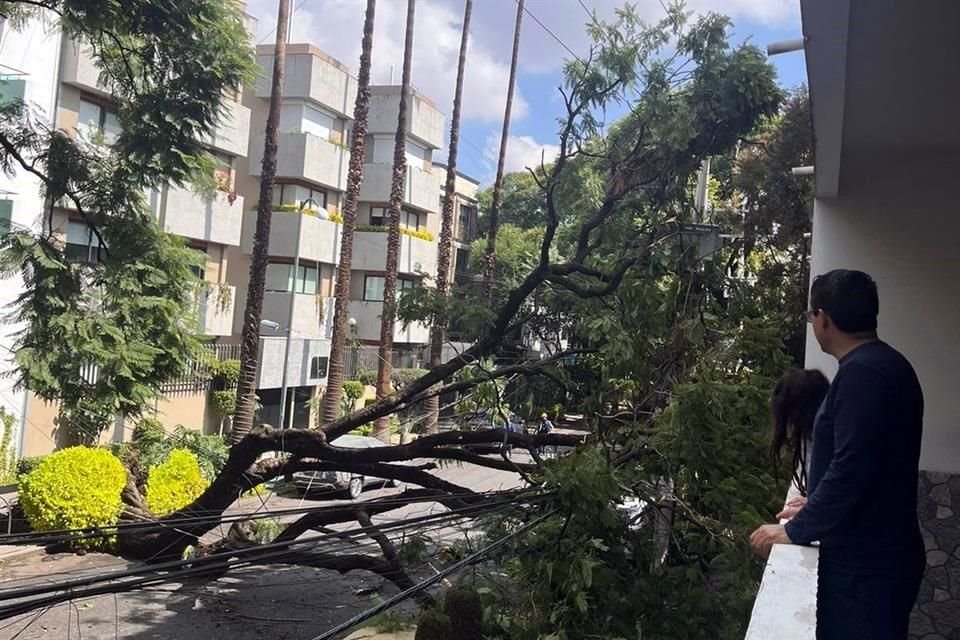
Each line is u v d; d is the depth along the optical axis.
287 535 10.46
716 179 16.22
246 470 11.06
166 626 10.38
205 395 24.09
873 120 5.30
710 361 8.30
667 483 8.13
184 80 12.90
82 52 19.17
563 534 7.45
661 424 7.81
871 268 5.90
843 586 2.37
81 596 4.98
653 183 10.47
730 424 7.44
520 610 7.41
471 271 36.12
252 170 28.81
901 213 5.87
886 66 4.34
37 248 12.92
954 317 5.64
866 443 2.27
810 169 6.54
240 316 27.92
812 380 3.36
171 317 13.88
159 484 15.72
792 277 14.29
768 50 4.35
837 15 3.62
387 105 34.59
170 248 13.95
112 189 13.55
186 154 13.25
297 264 26.22
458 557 9.50
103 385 13.21
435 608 7.62
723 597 7.06
